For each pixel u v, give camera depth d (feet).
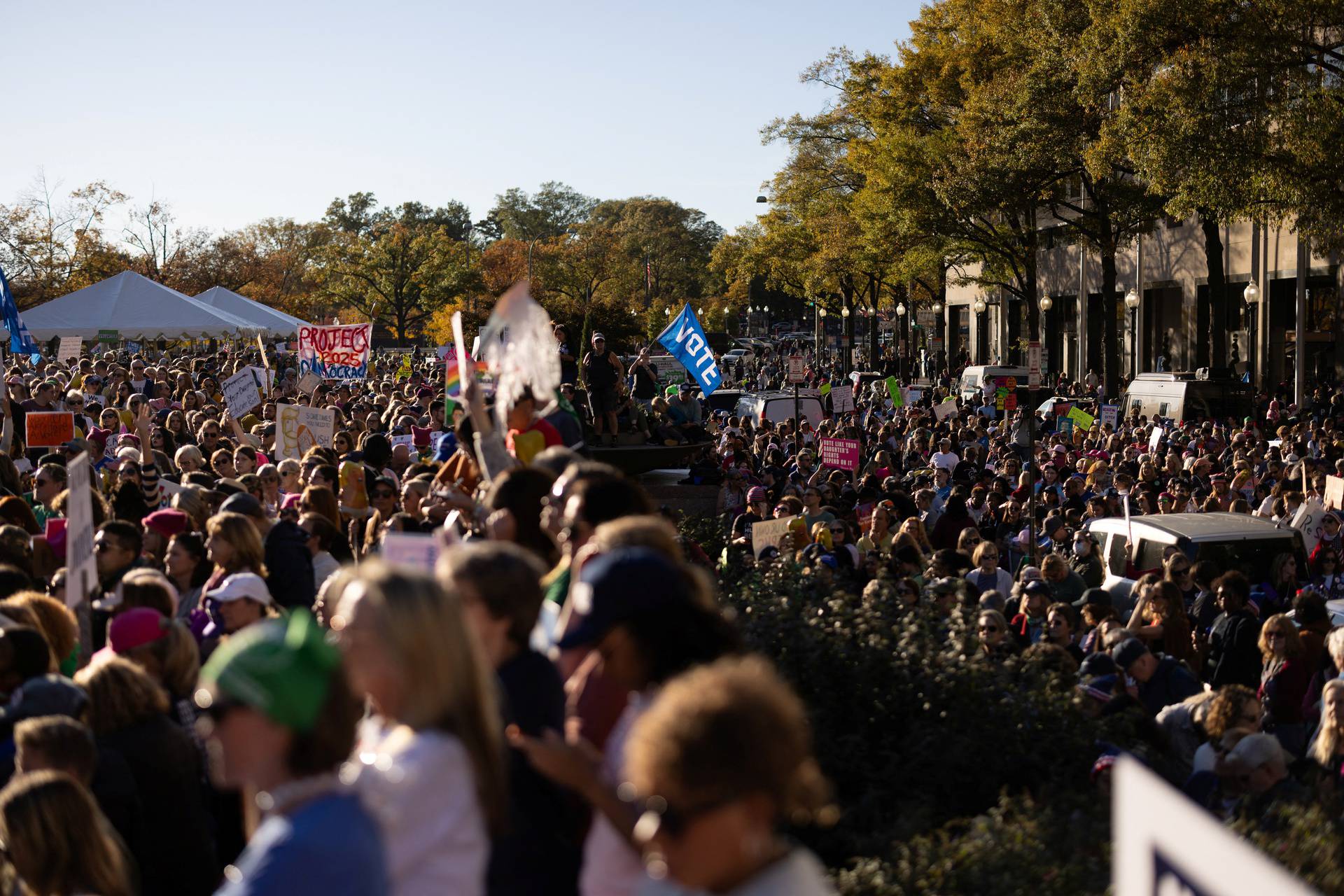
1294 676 26.78
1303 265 112.98
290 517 29.45
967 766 18.51
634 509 13.26
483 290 323.57
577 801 10.91
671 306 423.23
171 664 16.94
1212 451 74.18
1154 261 169.17
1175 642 29.84
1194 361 160.45
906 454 74.33
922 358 240.94
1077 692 20.85
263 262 330.95
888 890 14.43
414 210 505.66
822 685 19.95
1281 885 6.25
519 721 10.78
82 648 19.48
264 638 8.10
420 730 8.76
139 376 77.15
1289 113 85.10
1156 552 41.06
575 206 561.02
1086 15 111.14
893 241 159.94
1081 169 129.29
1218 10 85.71
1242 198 89.61
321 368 85.10
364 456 39.40
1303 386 113.70
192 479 35.78
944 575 34.40
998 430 87.61
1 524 25.67
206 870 15.38
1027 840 15.33
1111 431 85.87
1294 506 49.47
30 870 12.12
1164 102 88.53
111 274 251.19
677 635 10.25
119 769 14.57
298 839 7.75
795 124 208.03
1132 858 7.31
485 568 10.89
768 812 6.84
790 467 66.33
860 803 17.66
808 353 327.26
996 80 130.72
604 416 55.98
